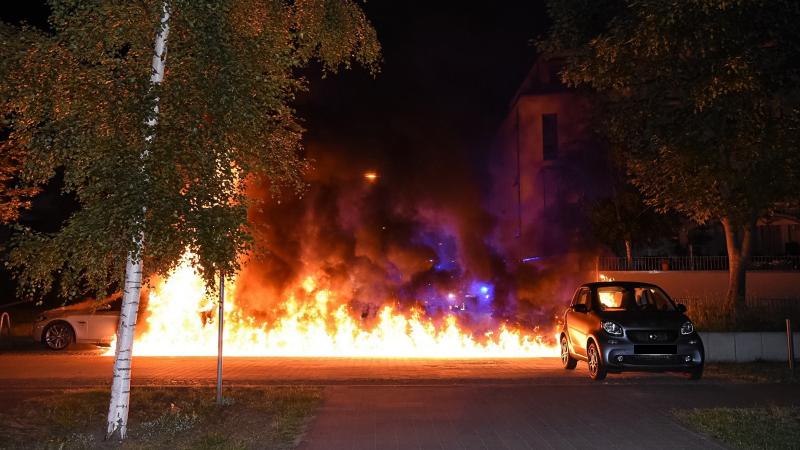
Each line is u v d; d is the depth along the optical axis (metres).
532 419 8.64
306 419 8.65
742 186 14.48
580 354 12.70
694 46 11.94
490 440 7.57
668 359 11.57
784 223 28.44
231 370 13.30
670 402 9.80
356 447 7.27
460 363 14.61
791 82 12.48
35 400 9.94
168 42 7.75
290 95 9.04
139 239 6.90
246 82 7.46
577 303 13.73
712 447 7.28
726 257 24.30
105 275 7.57
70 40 7.51
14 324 23.25
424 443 7.43
